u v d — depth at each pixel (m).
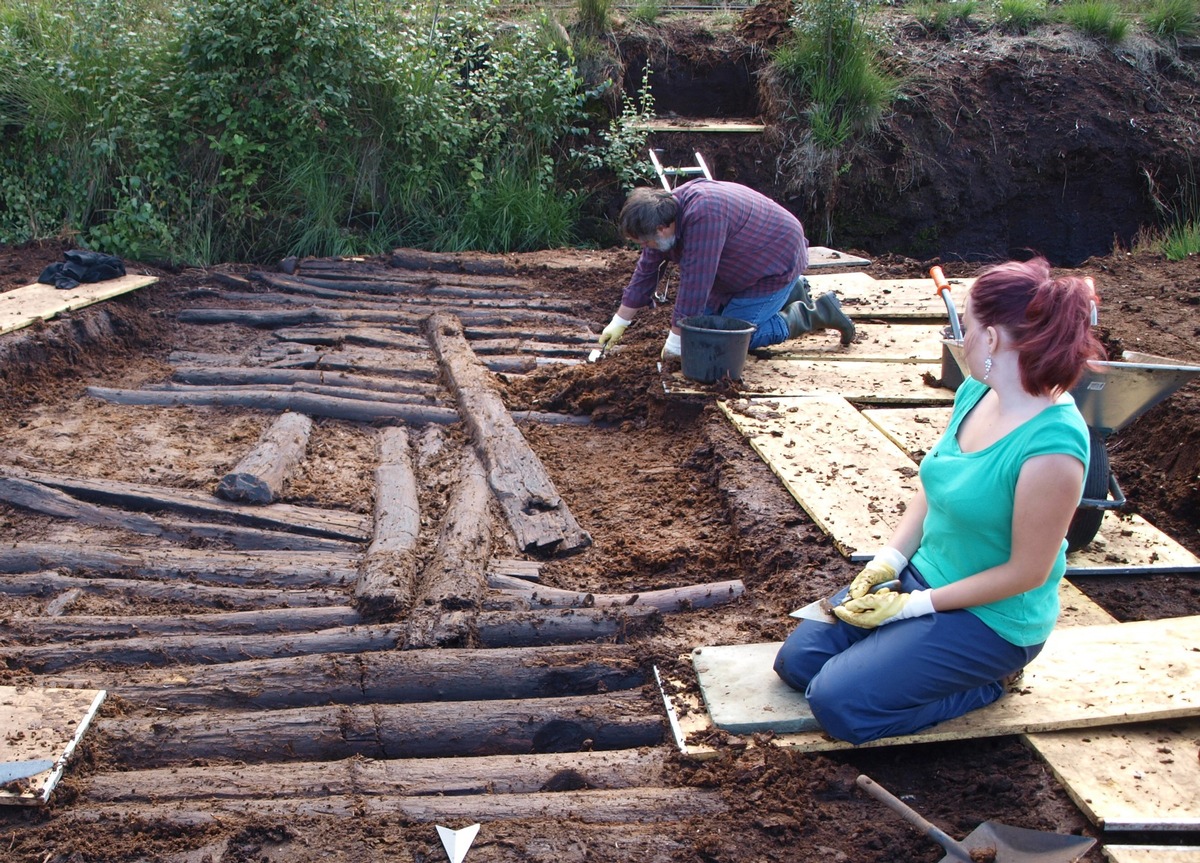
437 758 3.15
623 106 10.43
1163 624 3.51
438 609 3.81
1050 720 3.03
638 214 5.29
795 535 4.21
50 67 8.63
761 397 5.57
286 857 2.67
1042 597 2.91
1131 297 7.33
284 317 7.37
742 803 2.87
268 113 8.78
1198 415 5.01
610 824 2.81
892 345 6.46
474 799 2.90
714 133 10.34
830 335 6.68
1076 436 2.65
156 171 8.62
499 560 4.28
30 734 3.05
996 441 2.76
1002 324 2.69
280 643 3.63
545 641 3.74
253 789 2.94
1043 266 2.77
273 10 8.59
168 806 2.85
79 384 6.09
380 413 5.80
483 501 4.70
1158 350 5.95
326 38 8.59
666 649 3.55
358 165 9.20
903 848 2.70
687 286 5.51
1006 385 2.74
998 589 2.78
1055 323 2.62
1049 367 2.62
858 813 2.84
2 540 4.33
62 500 4.60
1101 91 11.01
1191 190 10.77
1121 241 10.82
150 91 8.77
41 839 2.73
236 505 4.68
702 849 2.69
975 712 3.07
